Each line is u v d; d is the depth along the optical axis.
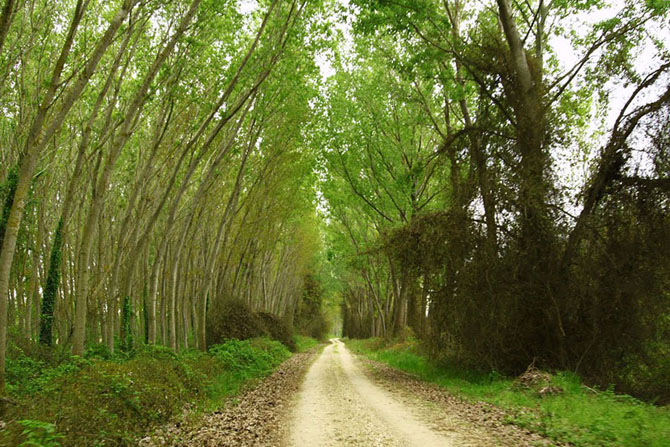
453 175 17.94
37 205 17.36
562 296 14.47
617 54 14.80
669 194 12.62
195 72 15.45
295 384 15.59
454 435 7.33
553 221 14.80
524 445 6.58
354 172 27.75
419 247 17.86
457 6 20.11
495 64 16.45
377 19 15.81
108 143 16.31
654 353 13.39
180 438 7.45
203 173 20.30
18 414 6.61
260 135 23.27
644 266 13.08
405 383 15.63
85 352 12.72
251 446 6.94
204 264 27.52
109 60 15.40
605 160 13.80
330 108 26.45
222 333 26.70
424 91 23.64
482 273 15.80
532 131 15.45
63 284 19.30
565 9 15.98
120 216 23.36
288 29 15.44
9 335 13.61
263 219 30.56
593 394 10.69
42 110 8.23
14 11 11.40
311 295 68.44
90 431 6.46
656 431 6.54
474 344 16.41
